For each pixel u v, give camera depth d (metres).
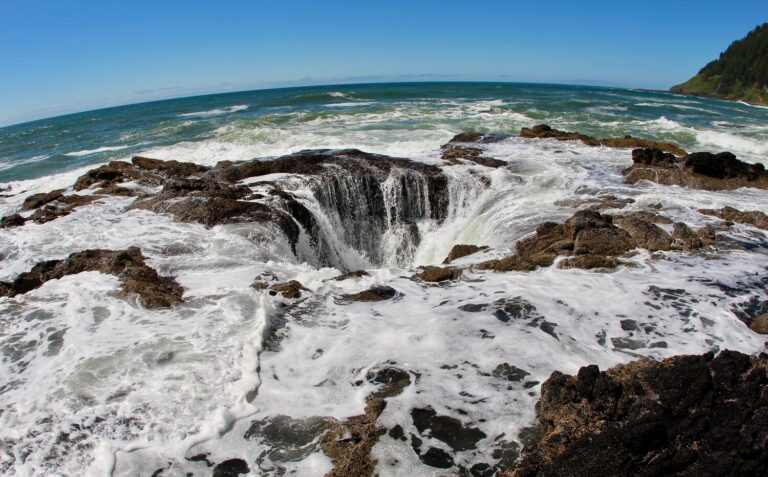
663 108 40.31
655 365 4.49
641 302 6.85
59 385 5.13
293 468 4.10
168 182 12.20
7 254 8.98
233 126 27.47
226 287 7.43
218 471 4.09
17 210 13.68
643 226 9.09
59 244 9.27
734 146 21.41
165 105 68.19
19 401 4.93
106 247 9.09
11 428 4.55
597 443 3.86
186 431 4.49
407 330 6.20
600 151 16.98
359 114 30.95
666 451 3.71
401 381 5.19
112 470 4.10
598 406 4.27
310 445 4.34
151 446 4.33
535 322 6.34
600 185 12.95
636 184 12.99
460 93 52.22
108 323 6.41
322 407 4.80
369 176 13.10
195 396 4.91
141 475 4.06
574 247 8.65
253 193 11.54
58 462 4.17
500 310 6.68
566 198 12.12
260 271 8.14
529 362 5.48
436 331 6.14
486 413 4.69
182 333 6.06
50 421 4.63
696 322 6.32
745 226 9.87
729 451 3.57
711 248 8.73
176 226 10.02
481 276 8.01
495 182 13.55
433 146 19.92
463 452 4.24
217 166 15.50
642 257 8.37
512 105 37.19
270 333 6.18
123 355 5.61
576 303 6.85
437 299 7.15
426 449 4.27
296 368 5.46
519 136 19.50
